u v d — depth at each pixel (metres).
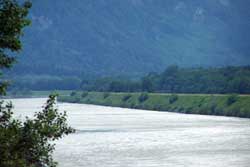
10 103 51.69
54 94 52.44
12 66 50.19
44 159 50.53
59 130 50.88
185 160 163.12
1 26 48.12
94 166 152.75
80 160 163.25
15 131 49.00
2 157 47.34
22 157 48.38
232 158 164.75
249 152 176.38
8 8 48.25
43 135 50.03
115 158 168.25
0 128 48.78
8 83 51.03
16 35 49.06
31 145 49.31
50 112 51.06
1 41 48.41
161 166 153.00
